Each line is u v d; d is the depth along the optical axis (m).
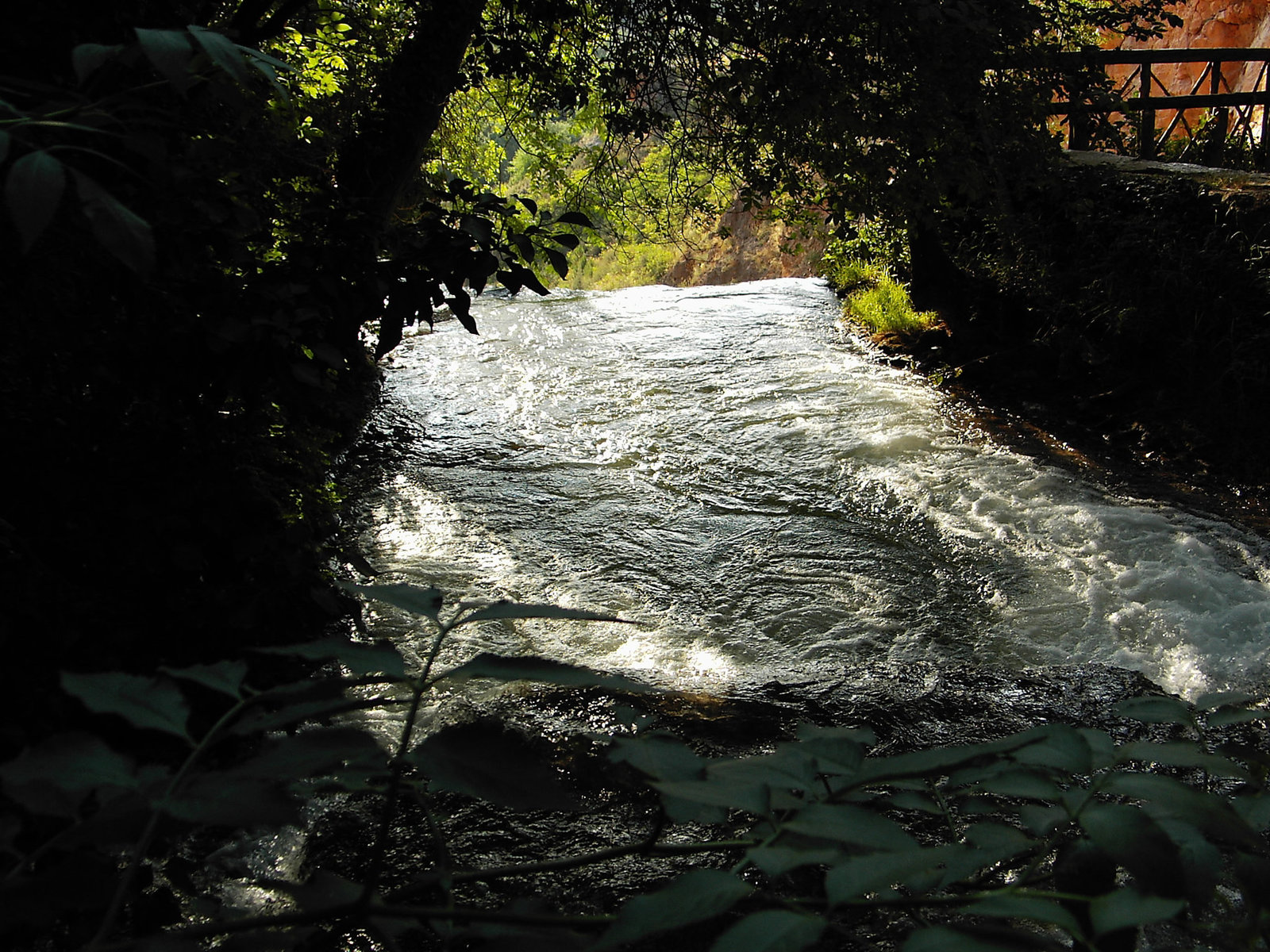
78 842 0.56
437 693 3.77
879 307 10.80
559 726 3.35
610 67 7.55
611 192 8.45
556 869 0.70
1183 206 8.62
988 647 5.04
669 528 6.48
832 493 6.96
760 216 7.93
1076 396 8.32
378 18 7.72
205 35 0.90
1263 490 6.73
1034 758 0.65
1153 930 1.57
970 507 6.67
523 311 12.14
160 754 3.04
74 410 3.56
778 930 0.47
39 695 2.94
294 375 3.60
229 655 3.67
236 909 2.25
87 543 3.49
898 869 0.51
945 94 6.45
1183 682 4.64
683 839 2.58
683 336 10.91
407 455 7.64
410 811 2.74
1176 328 8.12
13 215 0.74
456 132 9.40
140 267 0.77
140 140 1.04
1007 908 0.52
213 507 3.91
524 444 7.89
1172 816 0.68
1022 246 9.30
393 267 3.78
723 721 3.45
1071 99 7.61
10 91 1.07
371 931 0.65
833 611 5.43
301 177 4.32
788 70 6.24
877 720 3.55
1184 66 17.27
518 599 5.49
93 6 3.48
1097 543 6.09
